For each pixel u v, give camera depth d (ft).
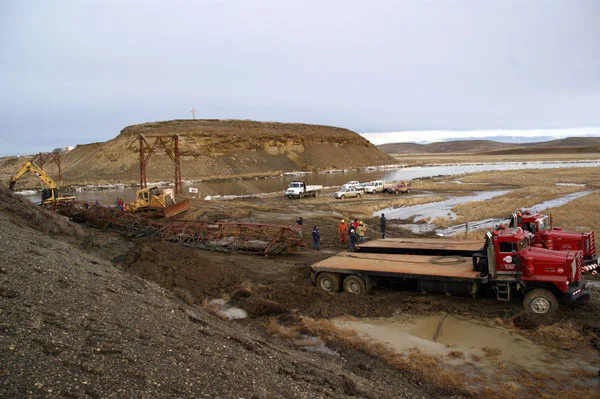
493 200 133.28
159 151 290.76
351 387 24.17
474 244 54.80
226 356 23.85
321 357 31.24
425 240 59.72
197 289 46.21
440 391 26.37
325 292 46.73
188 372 20.08
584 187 167.63
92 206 100.68
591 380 27.40
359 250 57.00
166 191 112.16
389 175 315.37
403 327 37.50
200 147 309.42
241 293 45.57
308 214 117.29
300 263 60.85
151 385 17.85
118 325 23.76
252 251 68.18
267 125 401.29
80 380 16.71
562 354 31.17
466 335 35.29
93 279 31.37
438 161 537.24
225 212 118.21
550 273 37.47
